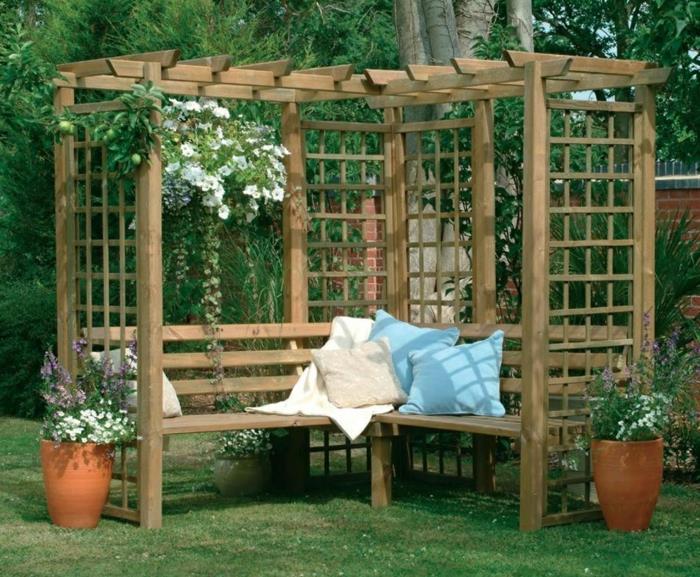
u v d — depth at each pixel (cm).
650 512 602
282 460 741
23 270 1198
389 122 790
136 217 620
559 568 520
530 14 1080
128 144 604
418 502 694
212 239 723
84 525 615
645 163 659
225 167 712
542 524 607
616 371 655
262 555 552
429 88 703
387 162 789
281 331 746
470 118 748
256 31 1656
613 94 1853
